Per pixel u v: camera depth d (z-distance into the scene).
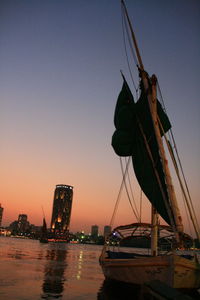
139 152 19.75
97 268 34.97
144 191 18.67
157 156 17.91
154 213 18.38
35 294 14.54
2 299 12.78
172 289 10.80
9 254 48.56
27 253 57.44
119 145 20.30
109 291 17.12
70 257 57.09
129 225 20.05
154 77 18.89
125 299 14.72
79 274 26.23
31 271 25.00
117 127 21.36
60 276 23.30
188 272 14.27
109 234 21.53
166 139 17.09
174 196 14.95
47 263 35.84
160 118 19.39
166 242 17.78
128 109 20.83
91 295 15.55
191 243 15.14
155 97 18.39
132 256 19.80
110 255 20.34
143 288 14.52
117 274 17.17
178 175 15.95
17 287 16.20
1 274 21.30
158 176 17.31
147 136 19.41
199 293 16.59
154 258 14.88
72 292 16.06
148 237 20.53
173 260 13.90
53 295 14.70
